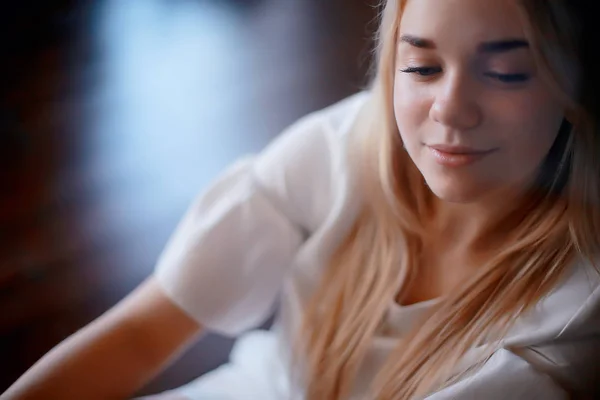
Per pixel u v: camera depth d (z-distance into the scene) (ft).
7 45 7.39
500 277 2.16
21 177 5.72
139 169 5.94
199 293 2.47
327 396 2.46
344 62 7.59
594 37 1.72
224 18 8.38
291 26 8.27
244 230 2.48
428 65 1.83
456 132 1.81
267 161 2.54
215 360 4.26
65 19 7.95
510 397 1.98
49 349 4.36
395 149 2.23
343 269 2.46
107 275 4.91
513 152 1.84
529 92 1.76
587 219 1.99
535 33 1.68
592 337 2.03
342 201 2.40
